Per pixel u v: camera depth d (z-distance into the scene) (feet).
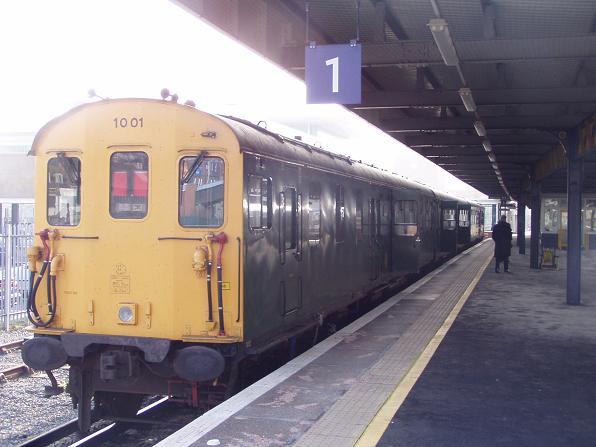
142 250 22.75
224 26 25.26
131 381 23.52
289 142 28.78
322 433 17.66
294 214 27.94
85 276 23.15
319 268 31.53
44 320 23.54
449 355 27.66
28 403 28.32
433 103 35.91
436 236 73.26
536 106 44.91
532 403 20.76
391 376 23.94
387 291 53.93
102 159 23.22
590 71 36.86
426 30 31.50
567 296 43.70
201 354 21.67
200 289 22.31
